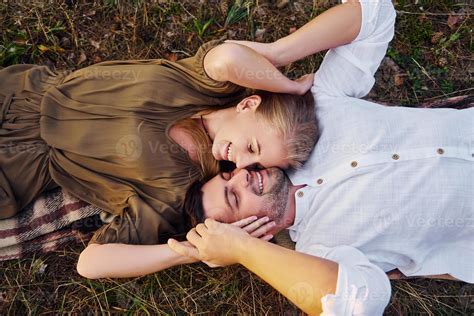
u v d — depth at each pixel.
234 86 1.77
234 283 1.99
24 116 1.82
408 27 2.25
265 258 1.51
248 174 1.69
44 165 1.81
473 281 1.73
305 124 1.69
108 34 2.21
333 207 1.63
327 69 1.80
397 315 1.99
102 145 1.75
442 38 2.24
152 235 1.74
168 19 2.23
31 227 1.88
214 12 2.25
